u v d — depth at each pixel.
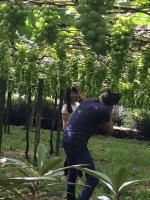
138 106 11.03
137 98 10.85
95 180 5.98
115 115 20.41
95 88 7.79
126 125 19.89
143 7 4.68
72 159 6.21
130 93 10.02
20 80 9.30
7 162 3.12
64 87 9.36
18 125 19.88
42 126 19.30
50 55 8.98
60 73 9.23
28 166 3.02
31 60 8.01
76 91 8.31
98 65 6.51
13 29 3.19
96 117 6.13
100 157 12.19
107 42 3.57
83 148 6.13
